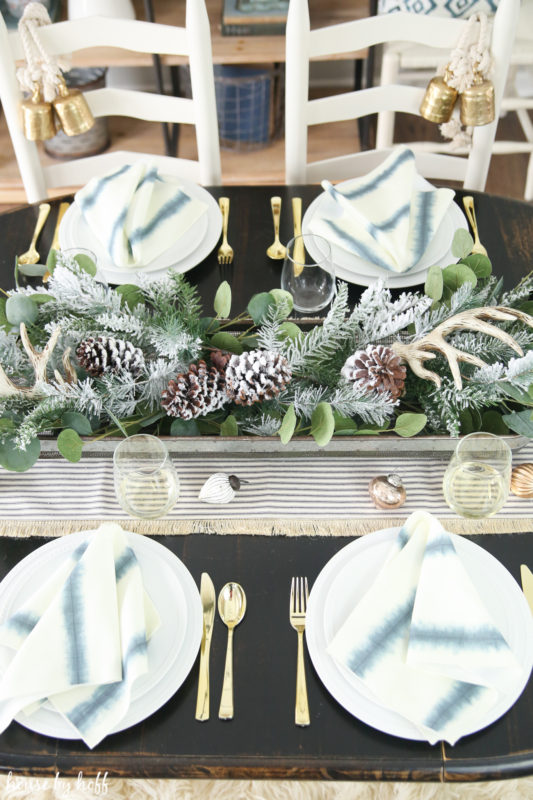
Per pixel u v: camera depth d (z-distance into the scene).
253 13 2.14
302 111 1.41
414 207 1.25
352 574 0.87
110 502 0.96
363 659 0.79
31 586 0.87
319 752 0.75
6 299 1.09
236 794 1.17
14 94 1.36
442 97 1.31
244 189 1.36
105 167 1.54
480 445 0.88
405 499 0.96
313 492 0.97
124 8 2.12
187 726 0.77
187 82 2.67
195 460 1.01
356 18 2.23
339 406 0.94
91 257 1.07
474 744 0.75
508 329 1.03
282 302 0.98
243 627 0.85
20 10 2.13
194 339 0.96
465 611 0.80
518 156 2.73
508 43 1.27
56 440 0.97
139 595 0.83
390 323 0.97
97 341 0.93
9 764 0.75
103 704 0.76
